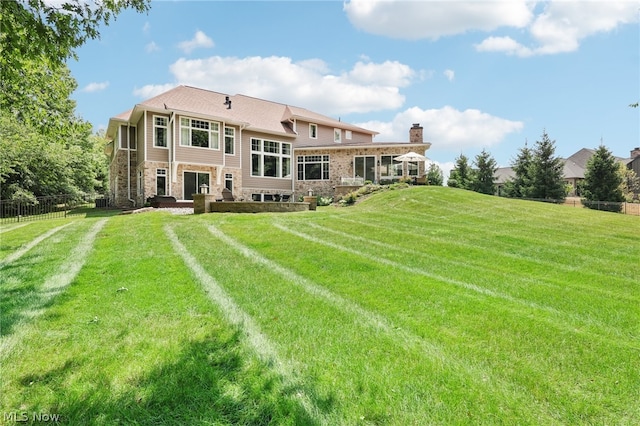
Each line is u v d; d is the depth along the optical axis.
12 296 4.25
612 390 2.57
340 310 4.00
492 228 9.68
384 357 2.96
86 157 26.55
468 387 2.56
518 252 7.15
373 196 17.66
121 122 20.38
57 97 9.57
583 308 4.17
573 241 8.20
